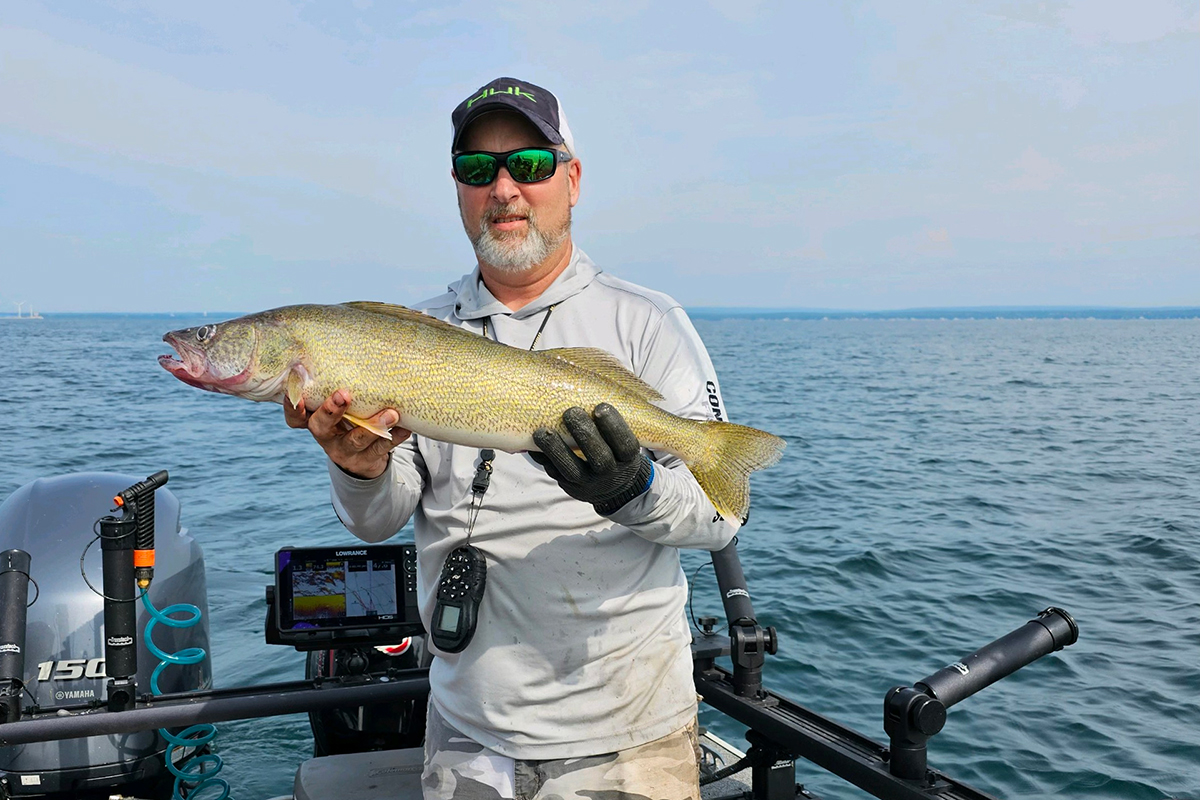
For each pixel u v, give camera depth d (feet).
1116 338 403.75
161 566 12.14
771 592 25.72
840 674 20.10
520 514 7.42
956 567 28.66
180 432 60.80
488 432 7.27
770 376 134.92
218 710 9.59
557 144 7.70
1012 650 8.39
